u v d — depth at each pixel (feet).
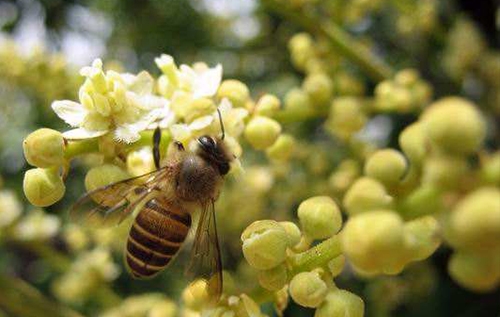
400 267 0.18
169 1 0.46
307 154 0.38
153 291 0.40
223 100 0.25
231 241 0.39
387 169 0.17
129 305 0.33
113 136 0.22
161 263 0.24
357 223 0.16
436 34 0.37
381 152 0.17
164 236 0.24
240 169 0.25
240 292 0.22
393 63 0.41
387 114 0.37
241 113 0.25
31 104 0.40
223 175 0.25
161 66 0.24
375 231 0.16
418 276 0.35
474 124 0.15
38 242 0.35
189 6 0.46
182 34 0.46
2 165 0.42
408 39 0.41
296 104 0.28
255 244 0.20
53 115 0.39
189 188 0.24
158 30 0.46
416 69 0.40
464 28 0.35
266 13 0.43
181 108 0.24
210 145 0.25
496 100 0.35
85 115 0.22
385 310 0.35
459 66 0.35
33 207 0.41
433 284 0.36
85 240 0.35
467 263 0.15
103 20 0.46
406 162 0.17
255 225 0.20
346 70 0.38
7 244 0.37
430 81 0.39
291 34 0.43
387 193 0.17
